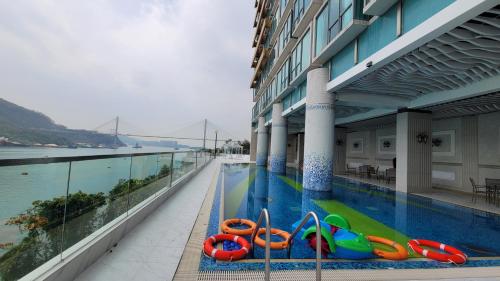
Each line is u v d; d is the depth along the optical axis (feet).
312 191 32.53
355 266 11.28
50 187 8.38
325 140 31.89
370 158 55.26
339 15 25.48
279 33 56.03
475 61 19.53
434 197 30.25
